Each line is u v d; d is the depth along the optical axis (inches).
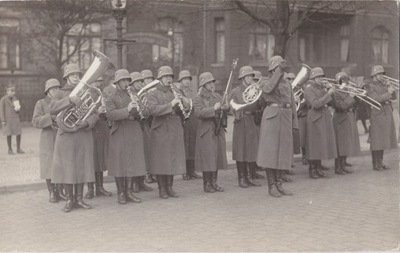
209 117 346.3
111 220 283.7
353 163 478.3
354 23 996.6
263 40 952.3
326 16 904.9
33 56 850.1
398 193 346.0
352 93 407.2
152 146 336.5
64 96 300.5
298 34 969.5
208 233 256.2
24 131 735.7
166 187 341.4
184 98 338.3
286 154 337.7
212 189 356.2
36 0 723.4
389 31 922.7
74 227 270.4
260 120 374.0
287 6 495.2
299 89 410.3
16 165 452.8
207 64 926.4
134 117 321.1
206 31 924.0
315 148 395.2
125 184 326.0
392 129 434.9
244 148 369.1
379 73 431.2
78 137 299.7
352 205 312.5
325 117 400.8
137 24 844.0
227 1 536.7
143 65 848.9
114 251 229.8
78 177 300.0
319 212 296.2
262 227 265.6
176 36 903.7
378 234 250.1
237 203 321.4
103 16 780.6
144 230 263.3
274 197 337.1
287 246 232.8
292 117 348.2
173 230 262.4
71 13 740.7
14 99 528.7
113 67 302.0
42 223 279.0
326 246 231.6
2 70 828.0
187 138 398.0
